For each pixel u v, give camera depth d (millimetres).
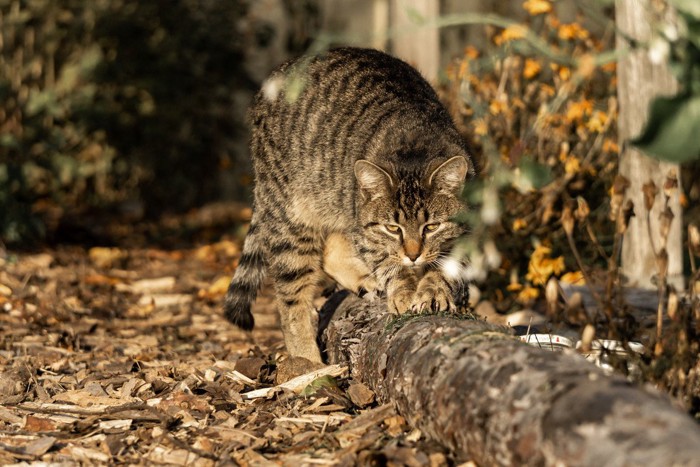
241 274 7137
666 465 2908
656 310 6391
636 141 3039
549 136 7488
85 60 13133
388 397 4797
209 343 7234
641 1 3965
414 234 6094
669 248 7020
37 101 12047
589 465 3102
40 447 4656
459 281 5895
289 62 7520
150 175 14445
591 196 7621
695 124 2992
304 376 5582
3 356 6504
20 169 10484
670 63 3453
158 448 4629
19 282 8844
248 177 12148
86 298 8664
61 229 11945
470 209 6156
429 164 6148
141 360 6551
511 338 4289
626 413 3162
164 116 14125
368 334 5523
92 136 13969
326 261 6855
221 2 14125
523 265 7539
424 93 7004
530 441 3395
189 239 12273
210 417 5102
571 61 3705
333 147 6812
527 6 6488
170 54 13914
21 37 13172
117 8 13844
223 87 14297
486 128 6371
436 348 4387
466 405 3852
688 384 4547
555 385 3494
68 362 6445
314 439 4660
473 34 11000
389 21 12000
